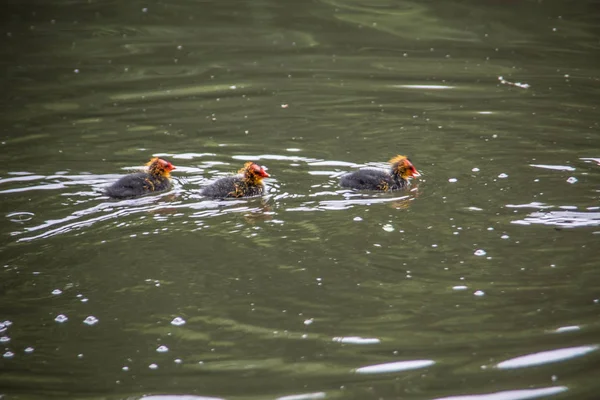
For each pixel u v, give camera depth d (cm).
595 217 1330
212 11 2952
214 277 1163
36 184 1499
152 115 1952
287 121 1903
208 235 1298
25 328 1040
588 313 1048
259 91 2141
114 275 1170
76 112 1967
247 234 1300
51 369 959
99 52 2498
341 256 1221
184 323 1049
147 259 1219
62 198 1436
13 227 1316
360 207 1402
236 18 2866
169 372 954
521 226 1306
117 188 1446
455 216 1353
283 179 1543
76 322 1055
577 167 1562
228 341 1012
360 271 1175
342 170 1586
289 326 1041
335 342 1005
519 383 916
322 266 1191
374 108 1986
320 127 1856
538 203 1396
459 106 1983
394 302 1091
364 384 924
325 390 916
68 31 2711
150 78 2259
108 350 995
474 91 2097
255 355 984
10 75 2261
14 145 1725
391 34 2662
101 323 1052
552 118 1869
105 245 1262
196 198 1448
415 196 1447
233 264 1202
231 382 934
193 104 2041
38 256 1224
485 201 1412
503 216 1347
